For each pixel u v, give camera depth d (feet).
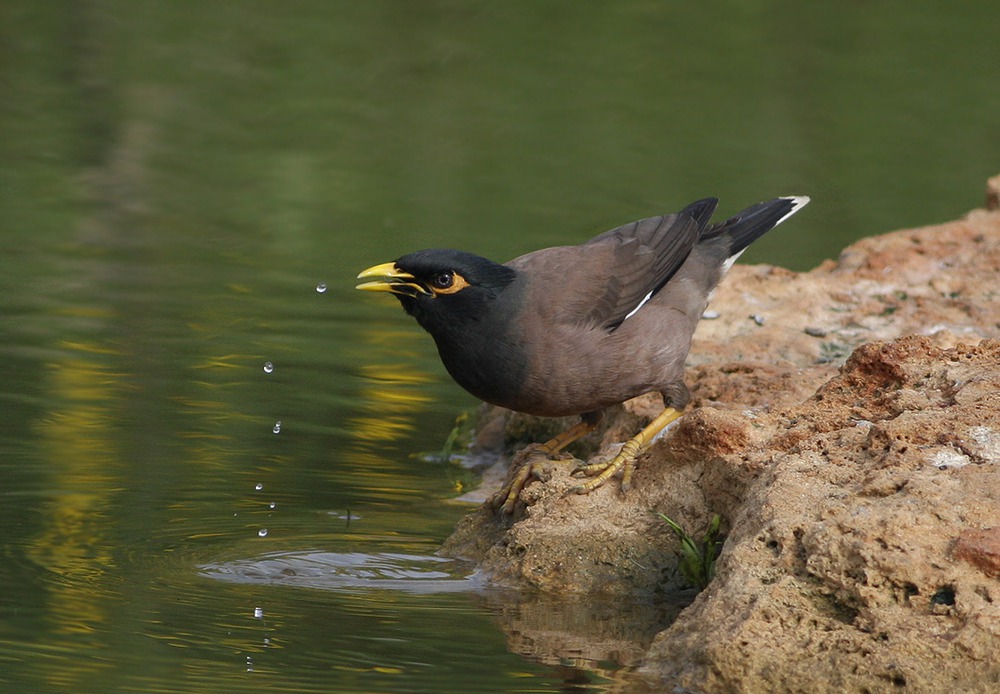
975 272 47.98
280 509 35.88
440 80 80.79
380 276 33.68
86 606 28.91
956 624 24.76
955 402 30.63
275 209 62.95
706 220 38.55
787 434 31.91
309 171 67.56
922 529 26.12
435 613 29.43
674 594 31.01
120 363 46.32
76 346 47.62
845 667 24.82
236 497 36.45
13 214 61.67
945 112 76.33
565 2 91.66
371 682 25.46
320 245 59.47
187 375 45.62
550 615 29.45
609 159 69.21
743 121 74.49
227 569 31.65
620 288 34.99
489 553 32.91
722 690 25.22
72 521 34.04
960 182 66.64
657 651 26.71
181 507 35.53
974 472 27.50
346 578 31.53
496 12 90.79
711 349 42.96
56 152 69.36
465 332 33.91
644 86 79.92
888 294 46.78
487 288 33.71
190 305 52.54
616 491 33.01
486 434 43.06
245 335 49.85
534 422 42.37
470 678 25.80
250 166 68.49
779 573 26.71
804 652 25.30
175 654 26.50
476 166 68.74
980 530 25.91
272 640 27.45
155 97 77.10
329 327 51.24
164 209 62.80
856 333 44.32
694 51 85.25
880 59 84.12
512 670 26.22
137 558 31.99
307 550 33.22
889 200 64.54
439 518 36.27
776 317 45.27
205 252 58.54
